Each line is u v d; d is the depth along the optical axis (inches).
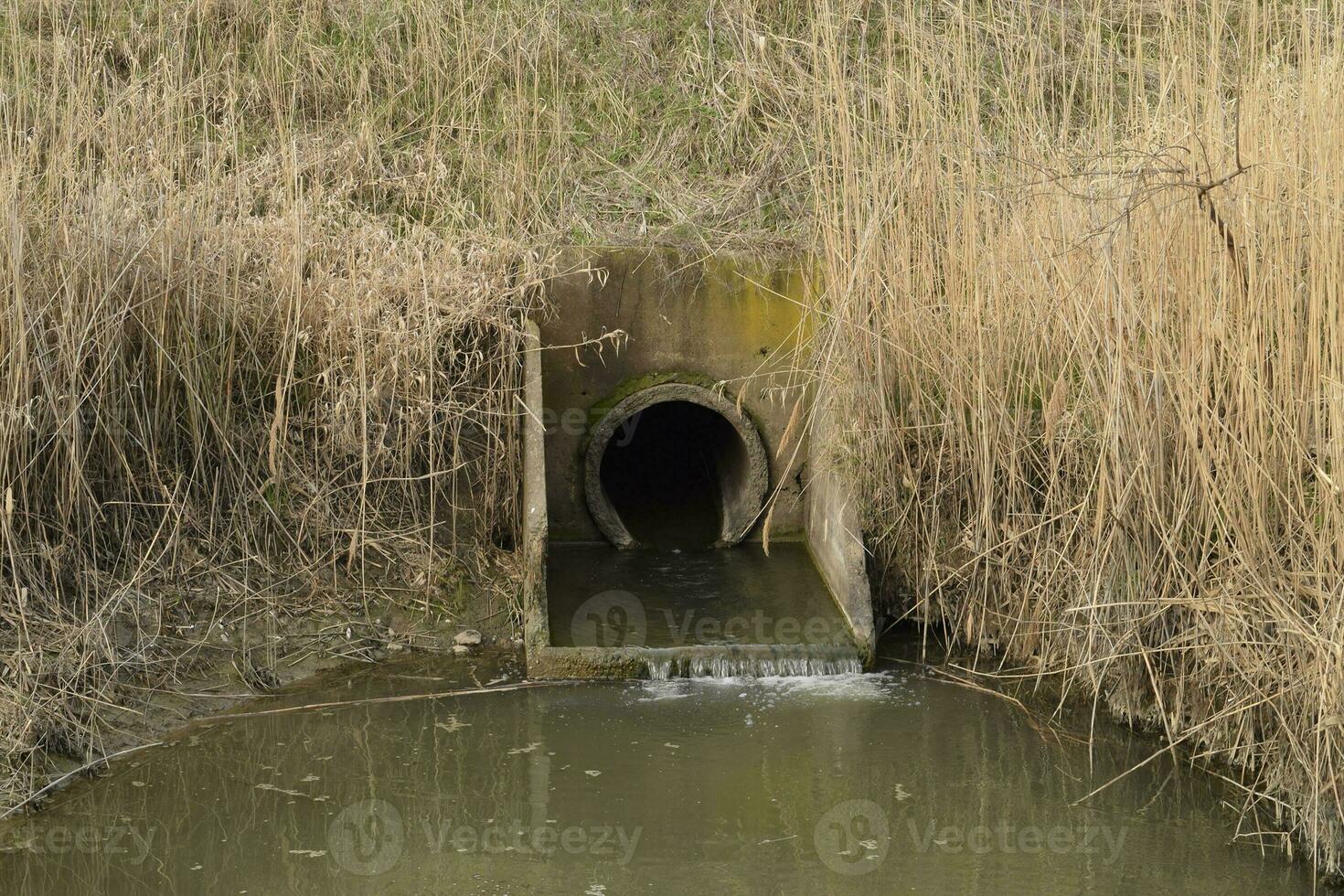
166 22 427.5
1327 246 214.8
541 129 413.1
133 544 292.2
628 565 351.6
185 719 263.3
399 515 320.5
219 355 309.9
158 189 335.3
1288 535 219.5
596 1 458.3
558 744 255.1
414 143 406.9
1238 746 237.0
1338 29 233.6
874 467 313.4
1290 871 211.5
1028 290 280.5
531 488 310.3
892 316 306.0
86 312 277.6
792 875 211.0
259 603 296.7
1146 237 249.6
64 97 383.6
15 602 261.1
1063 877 210.2
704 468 431.2
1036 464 290.7
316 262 331.0
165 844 218.5
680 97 429.4
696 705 273.0
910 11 336.8
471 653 299.6
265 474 312.3
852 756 251.0
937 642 308.0
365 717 266.8
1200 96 273.4
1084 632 267.9
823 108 395.9
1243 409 224.7
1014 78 355.3
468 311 321.7
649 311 359.3
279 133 390.3
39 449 269.4
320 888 206.7
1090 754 251.6
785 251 364.2
